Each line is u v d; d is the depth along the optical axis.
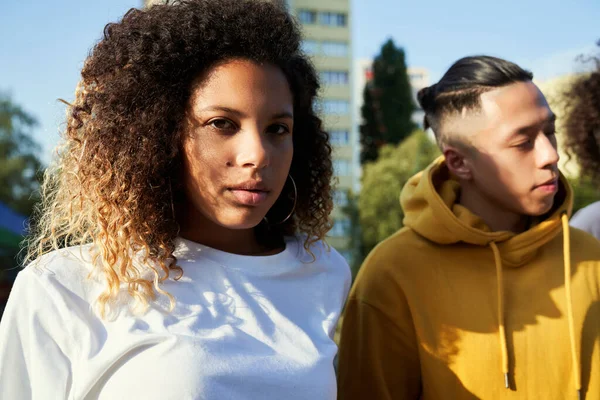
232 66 1.06
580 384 1.33
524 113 1.38
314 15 33.69
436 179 1.59
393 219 18.23
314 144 1.34
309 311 1.19
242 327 1.05
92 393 0.95
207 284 1.08
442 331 1.41
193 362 0.94
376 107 26.83
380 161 19.91
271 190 1.09
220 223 1.08
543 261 1.47
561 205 1.44
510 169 1.39
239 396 0.96
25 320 0.98
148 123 1.05
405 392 1.46
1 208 7.23
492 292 1.43
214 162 1.05
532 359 1.35
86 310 0.99
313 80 1.30
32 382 0.96
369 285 1.50
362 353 1.46
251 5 1.13
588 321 1.40
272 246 1.29
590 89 2.22
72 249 1.05
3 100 16.83
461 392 1.36
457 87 1.47
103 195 1.04
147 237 1.04
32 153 16.84
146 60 1.07
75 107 1.08
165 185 1.08
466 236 1.43
